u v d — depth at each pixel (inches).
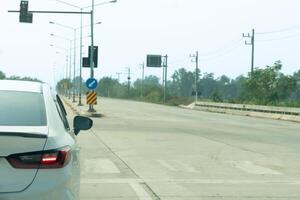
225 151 829.2
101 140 981.2
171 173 589.9
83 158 714.8
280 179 562.9
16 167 236.7
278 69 3659.0
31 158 239.3
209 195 465.4
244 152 821.2
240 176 577.9
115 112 2271.2
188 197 455.2
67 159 252.2
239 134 1202.6
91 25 2046.0
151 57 5442.9
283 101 3034.0
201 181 540.1
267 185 523.2
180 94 7731.3
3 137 236.8
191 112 2687.0
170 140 1003.9
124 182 525.7
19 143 238.7
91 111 1919.3
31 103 277.7
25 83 307.1
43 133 247.4
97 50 2103.8
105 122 1542.8
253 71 3695.9
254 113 2444.6
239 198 454.6
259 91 3639.3
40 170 240.1
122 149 834.2
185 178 557.6
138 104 3932.1
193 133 1193.4
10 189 234.2
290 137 1156.5
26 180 236.8
